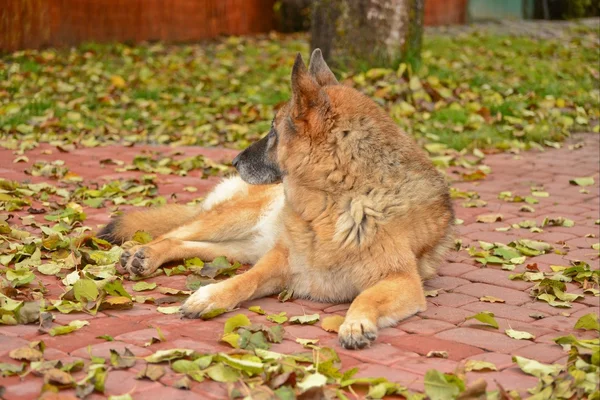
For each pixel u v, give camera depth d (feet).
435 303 18.48
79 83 47.83
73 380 12.76
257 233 21.12
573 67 55.06
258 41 70.28
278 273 18.48
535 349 15.48
